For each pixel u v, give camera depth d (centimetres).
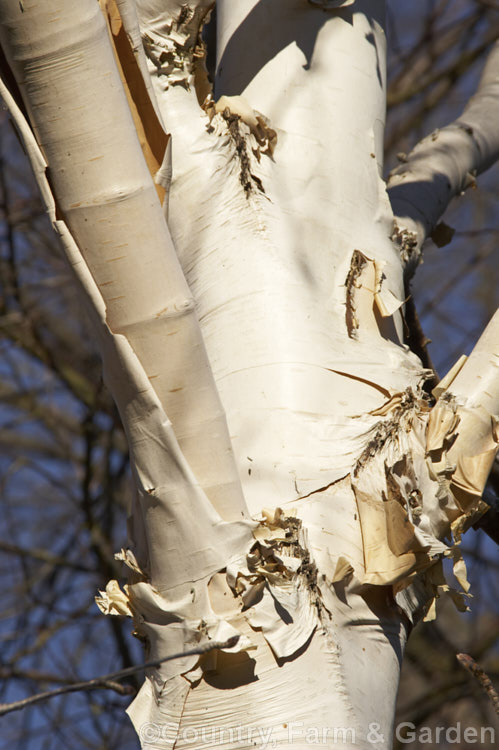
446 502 287
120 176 278
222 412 280
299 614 279
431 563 284
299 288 294
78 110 277
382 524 284
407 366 295
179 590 279
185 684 278
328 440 287
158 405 278
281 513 282
